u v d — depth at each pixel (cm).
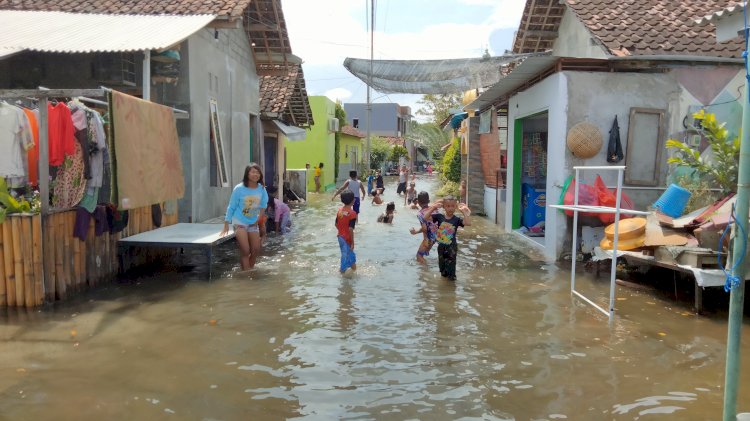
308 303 696
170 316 636
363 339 566
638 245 783
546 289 779
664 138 976
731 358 353
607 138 974
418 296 735
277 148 2066
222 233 906
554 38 1415
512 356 524
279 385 454
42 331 579
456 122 2275
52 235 681
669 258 720
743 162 350
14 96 655
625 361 513
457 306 689
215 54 1255
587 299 711
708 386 460
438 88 1583
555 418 404
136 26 996
